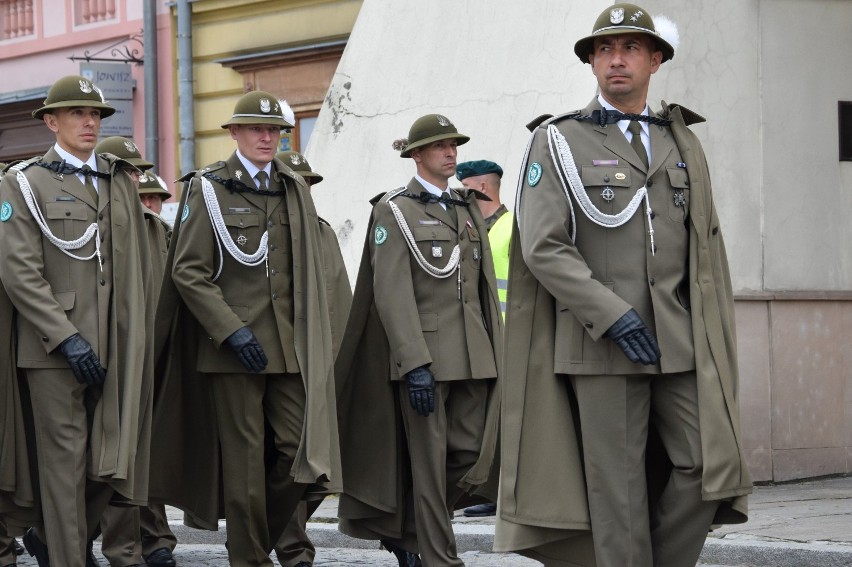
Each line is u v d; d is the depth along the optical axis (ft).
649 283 22.20
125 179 30.94
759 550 30.89
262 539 31.12
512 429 22.81
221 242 30.89
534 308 22.90
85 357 28.91
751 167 41.98
